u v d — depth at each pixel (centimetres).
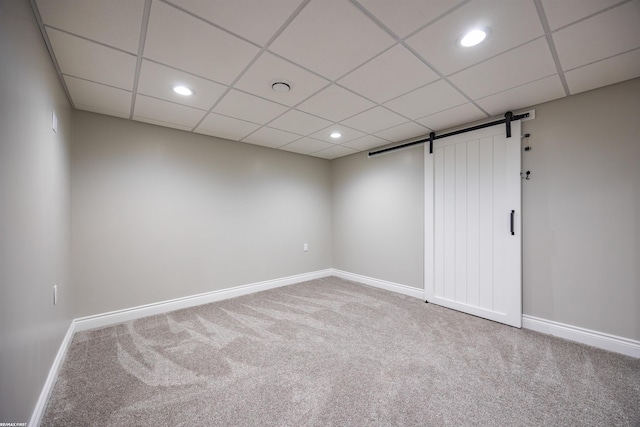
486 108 273
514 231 275
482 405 164
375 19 149
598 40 166
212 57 184
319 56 184
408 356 220
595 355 219
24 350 130
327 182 502
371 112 282
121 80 212
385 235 414
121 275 293
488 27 156
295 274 455
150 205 313
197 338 252
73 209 266
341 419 153
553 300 255
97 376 193
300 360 215
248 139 379
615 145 224
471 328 273
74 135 268
